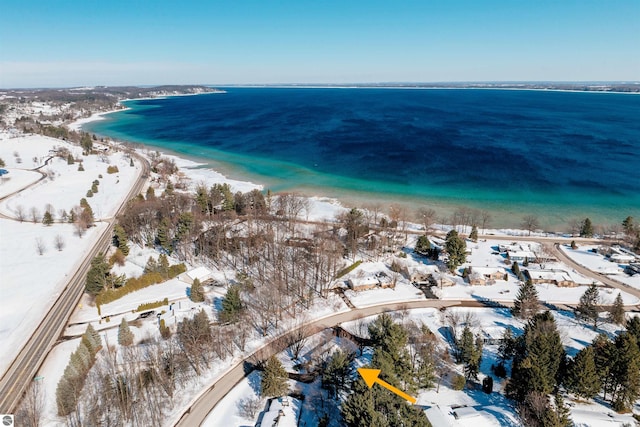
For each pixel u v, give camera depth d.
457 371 90.69
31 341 101.06
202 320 97.88
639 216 190.12
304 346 99.56
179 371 89.81
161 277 130.75
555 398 74.31
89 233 168.25
